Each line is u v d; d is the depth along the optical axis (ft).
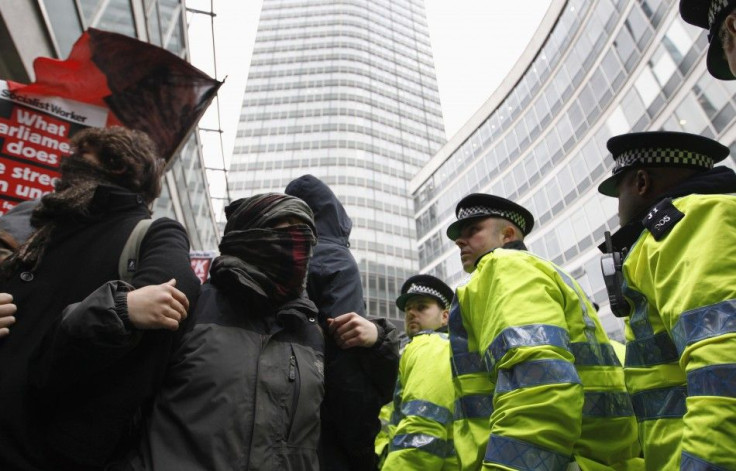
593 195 65.77
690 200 4.62
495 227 8.49
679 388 4.78
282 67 200.95
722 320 3.70
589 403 5.74
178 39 35.60
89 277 4.97
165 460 4.31
